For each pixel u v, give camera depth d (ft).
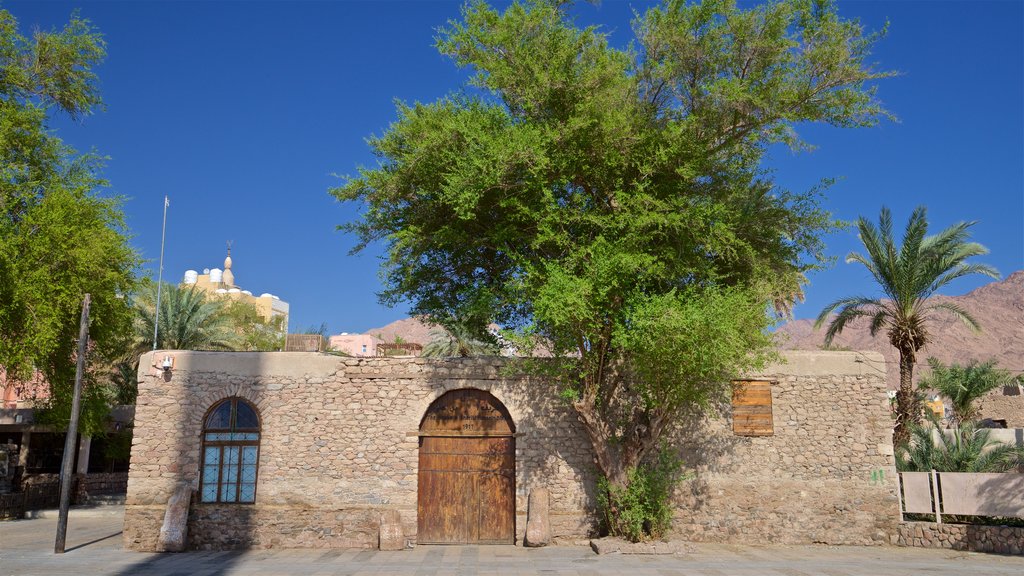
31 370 75.10
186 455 57.88
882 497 59.88
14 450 93.09
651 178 57.31
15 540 63.98
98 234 78.07
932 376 114.42
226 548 56.85
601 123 53.31
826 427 60.75
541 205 56.65
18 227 74.33
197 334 124.47
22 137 77.71
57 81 81.61
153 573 45.39
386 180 59.26
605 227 54.34
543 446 59.47
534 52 55.11
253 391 59.16
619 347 57.77
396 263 62.90
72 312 75.72
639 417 59.11
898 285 82.12
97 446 125.39
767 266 62.69
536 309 51.83
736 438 60.44
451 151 56.29
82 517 88.07
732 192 60.23
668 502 59.06
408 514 57.82
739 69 55.62
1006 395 135.54
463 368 60.23
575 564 49.01
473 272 67.56
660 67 54.85
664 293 56.54
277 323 230.68
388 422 59.21
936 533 58.44
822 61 52.90
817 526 59.41
